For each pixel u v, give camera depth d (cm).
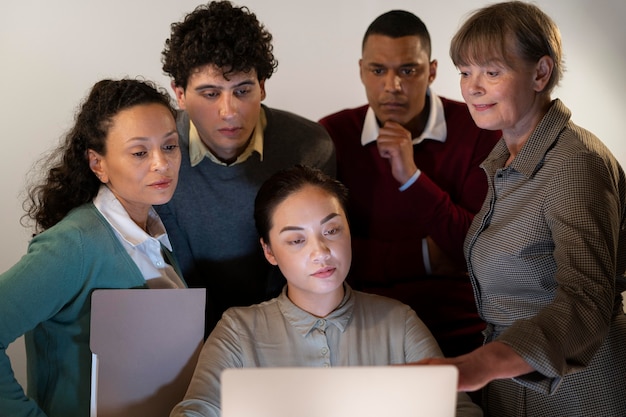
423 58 191
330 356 143
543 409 142
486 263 144
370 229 198
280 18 240
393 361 146
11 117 229
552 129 140
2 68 228
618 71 244
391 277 194
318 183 144
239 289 179
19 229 231
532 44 137
